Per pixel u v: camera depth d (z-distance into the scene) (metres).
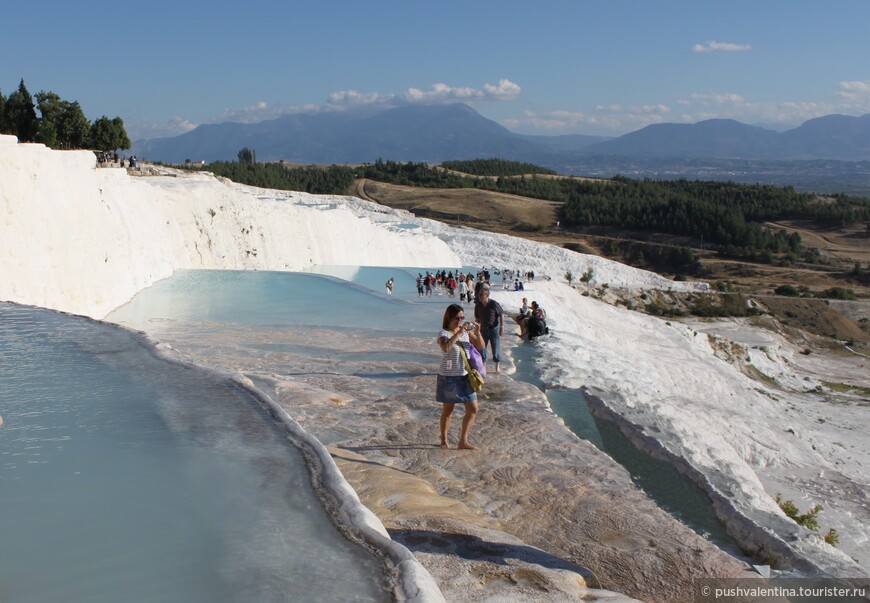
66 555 3.76
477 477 7.48
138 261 27.09
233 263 40.66
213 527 4.14
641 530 6.33
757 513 7.54
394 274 50.59
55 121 56.44
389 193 157.88
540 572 5.14
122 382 7.25
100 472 4.93
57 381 7.22
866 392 58.31
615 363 17.19
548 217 147.00
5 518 4.19
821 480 21.20
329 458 5.28
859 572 6.39
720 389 42.09
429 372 12.31
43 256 18.33
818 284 110.88
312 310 24.39
